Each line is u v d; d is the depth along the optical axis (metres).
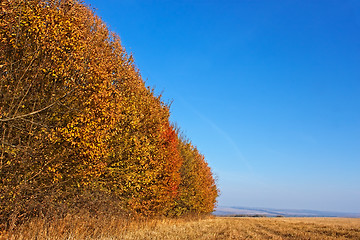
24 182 10.66
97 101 12.02
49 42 10.45
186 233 16.27
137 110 17.33
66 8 12.52
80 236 11.22
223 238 15.41
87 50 12.24
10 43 9.91
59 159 11.38
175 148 25.06
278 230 23.61
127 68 17.22
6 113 9.84
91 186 14.72
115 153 15.41
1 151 10.13
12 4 9.57
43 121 11.00
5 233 9.67
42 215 11.35
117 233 13.68
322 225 31.80
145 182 17.31
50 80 11.38
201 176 40.06
